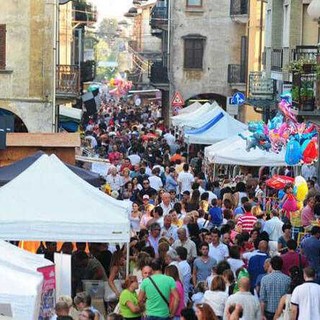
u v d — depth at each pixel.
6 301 18.95
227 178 45.41
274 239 32.03
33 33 58.19
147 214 33.19
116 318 20.73
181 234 28.52
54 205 25.88
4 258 20.56
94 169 44.59
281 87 57.78
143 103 126.62
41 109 58.44
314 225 30.02
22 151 39.72
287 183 36.22
